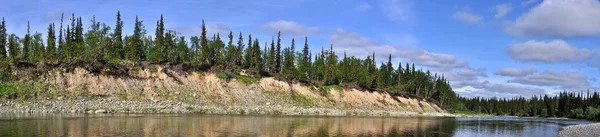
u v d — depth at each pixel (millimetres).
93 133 33406
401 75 154875
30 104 60125
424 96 155625
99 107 64625
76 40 104688
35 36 86188
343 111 93438
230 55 107000
